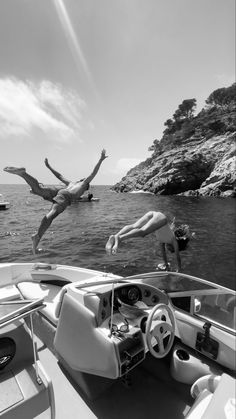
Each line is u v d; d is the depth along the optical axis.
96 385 4.13
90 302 3.76
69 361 4.12
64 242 23.92
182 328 4.52
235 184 73.12
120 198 72.81
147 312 4.02
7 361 3.26
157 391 4.27
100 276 5.79
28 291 5.93
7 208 50.50
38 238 4.97
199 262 18.25
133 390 4.27
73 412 3.88
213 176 78.19
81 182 5.30
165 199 67.06
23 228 30.30
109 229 29.72
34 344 3.20
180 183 80.88
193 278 4.43
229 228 29.92
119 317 3.89
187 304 4.51
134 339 3.64
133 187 103.25
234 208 47.38
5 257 19.91
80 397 4.10
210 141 100.44
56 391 4.18
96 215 41.16
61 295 4.35
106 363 3.54
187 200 63.91
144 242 22.38
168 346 3.96
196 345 4.37
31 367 3.38
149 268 17.03
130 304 4.09
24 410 2.92
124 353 3.52
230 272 16.64
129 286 4.11
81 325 3.85
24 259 19.45
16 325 3.33
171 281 4.59
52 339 4.86
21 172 4.84
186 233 5.61
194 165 80.94
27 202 64.75
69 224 33.22
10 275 6.44
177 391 4.27
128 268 17.12
